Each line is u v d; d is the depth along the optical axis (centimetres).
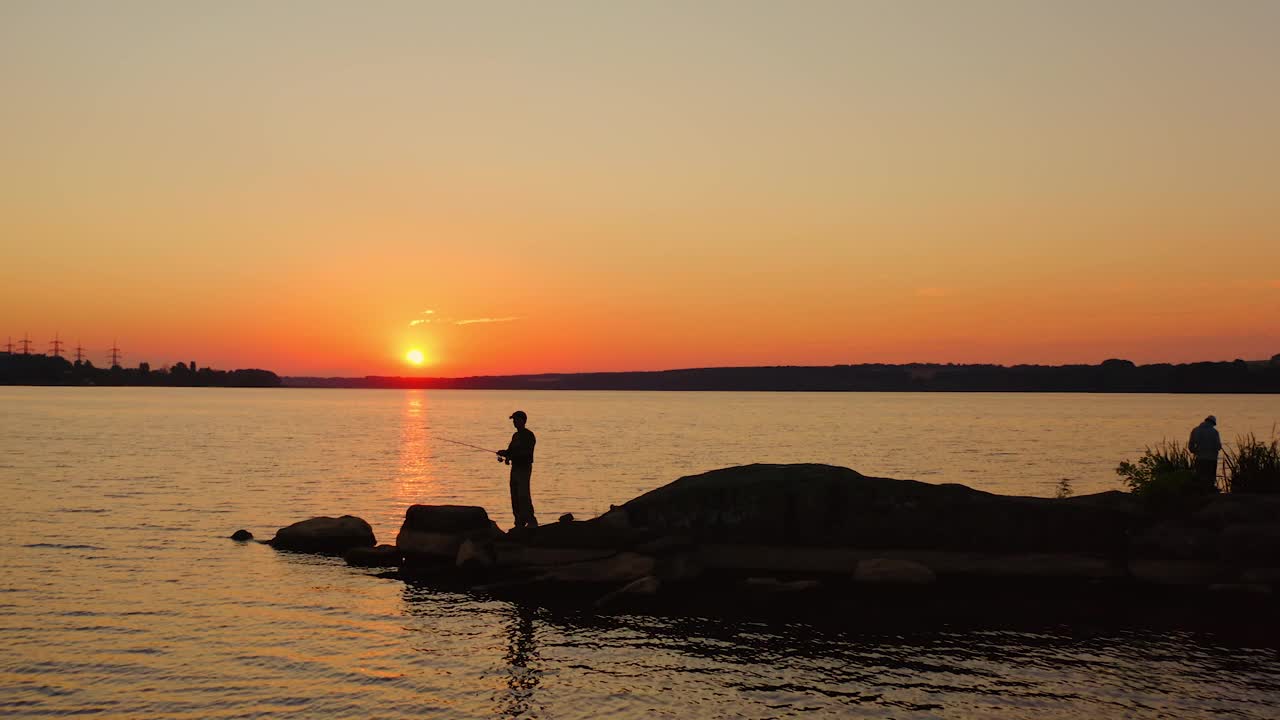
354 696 1088
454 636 1356
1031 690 1109
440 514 1956
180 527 2359
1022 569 1692
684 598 1598
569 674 1178
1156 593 1602
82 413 11081
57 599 1545
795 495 1822
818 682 1147
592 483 3756
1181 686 1118
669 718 1021
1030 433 8525
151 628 1373
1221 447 1923
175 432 7225
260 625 1403
